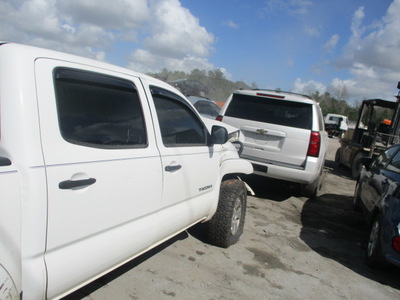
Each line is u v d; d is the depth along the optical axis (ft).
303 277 12.96
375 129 38.01
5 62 6.23
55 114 6.68
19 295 5.94
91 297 9.97
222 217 13.75
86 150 7.21
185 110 11.41
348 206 24.30
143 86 9.40
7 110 6.07
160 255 13.08
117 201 7.94
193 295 10.73
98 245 7.48
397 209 13.29
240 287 11.60
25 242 5.95
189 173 10.94
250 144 21.22
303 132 20.30
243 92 22.07
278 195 24.35
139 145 8.89
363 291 12.53
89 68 7.75
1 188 5.53
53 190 6.33
